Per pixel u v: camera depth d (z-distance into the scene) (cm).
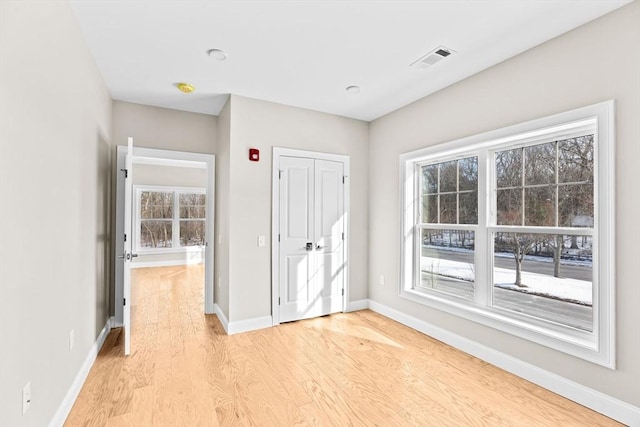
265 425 183
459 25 208
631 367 181
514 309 257
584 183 214
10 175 126
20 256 134
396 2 186
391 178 375
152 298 459
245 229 332
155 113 362
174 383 227
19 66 132
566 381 209
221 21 205
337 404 204
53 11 166
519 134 239
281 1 186
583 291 214
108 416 189
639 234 179
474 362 262
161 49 240
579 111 204
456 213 309
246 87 309
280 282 352
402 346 293
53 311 169
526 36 220
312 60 257
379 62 259
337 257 391
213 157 391
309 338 311
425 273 344
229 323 322
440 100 311
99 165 279
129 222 277
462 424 184
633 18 181
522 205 253
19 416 133
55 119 170
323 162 380
